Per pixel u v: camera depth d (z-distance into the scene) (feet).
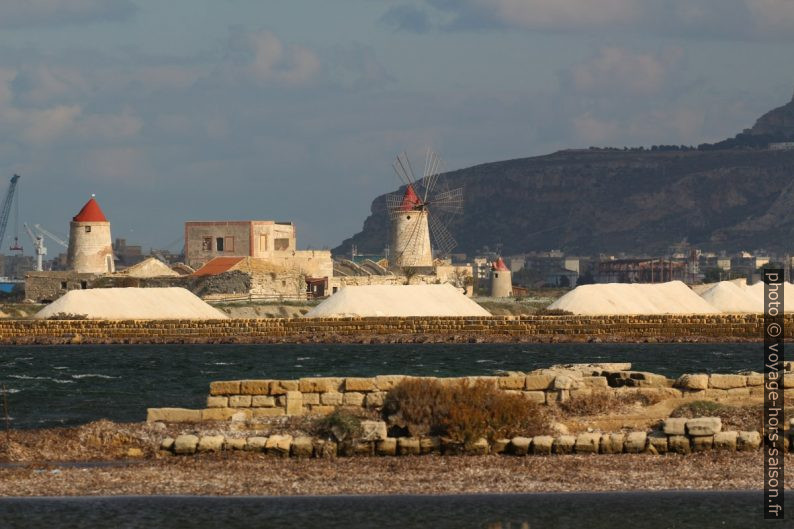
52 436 469.16
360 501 388.78
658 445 440.45
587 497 392.47
